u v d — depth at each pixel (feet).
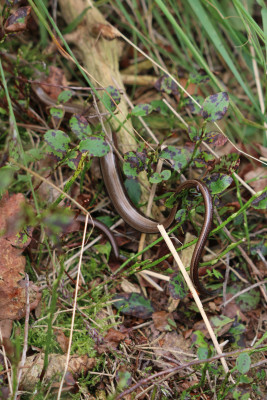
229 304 2.76
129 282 2.76
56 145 2.53
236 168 2.63
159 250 2.69
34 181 2.82
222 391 2.50
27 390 2.48
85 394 2.52
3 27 2.64
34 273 2.70
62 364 2.54
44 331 2.59
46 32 3.10
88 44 3.08
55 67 3.03
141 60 3.24
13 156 2.54
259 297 2.78
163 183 2.78
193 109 2.85
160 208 2.88
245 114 3.16
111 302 2.69
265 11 2.82
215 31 2.97
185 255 2.77
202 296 2.76
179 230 2.81
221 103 2.54
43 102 2.96
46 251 2.74
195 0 2.86
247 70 3.28
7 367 2.50
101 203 2.89
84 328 2.63
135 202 2.85
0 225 2.59
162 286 2.77
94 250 2.81
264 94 3.18
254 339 2.70
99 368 2.59
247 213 2.90
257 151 2.98
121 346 2.63
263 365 2.63
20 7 2.72
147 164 2.63
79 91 3.04
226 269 2.80
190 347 2.67
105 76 3.05
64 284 2.67
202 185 2.54
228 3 3.03
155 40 3.26
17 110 2.95
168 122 3.05
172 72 3.19
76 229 2.65
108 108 2.66
